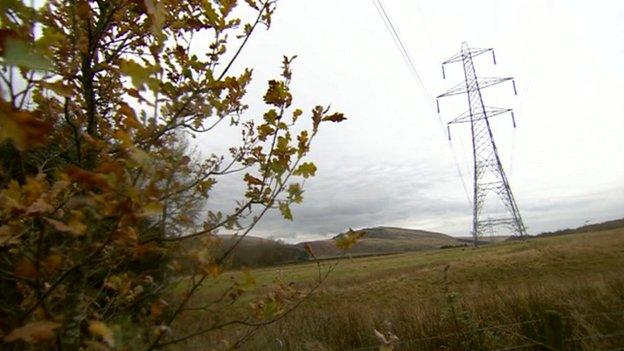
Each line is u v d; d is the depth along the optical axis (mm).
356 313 7805
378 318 7617
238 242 1866
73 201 1075
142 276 1964
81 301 1459
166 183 1627
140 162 1062
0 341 1046
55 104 1808
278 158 1919
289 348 5508
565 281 8727
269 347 4898
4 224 1251
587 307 6867
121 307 1820
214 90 1984
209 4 1962
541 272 22922
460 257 35250
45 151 1732
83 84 1922
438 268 26641
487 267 24812
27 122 722
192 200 1991
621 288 7555
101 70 1984
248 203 1962
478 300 7840
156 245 1707
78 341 1343
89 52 1820
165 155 1810
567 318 6406
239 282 1911
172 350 1926
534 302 7004
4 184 1334
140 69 925
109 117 2275
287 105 1946
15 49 752
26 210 1087
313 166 1898
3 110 708
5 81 921
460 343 6055
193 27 2105
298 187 1908
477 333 6141
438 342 6316
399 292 21562
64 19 1734
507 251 33781
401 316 7387
